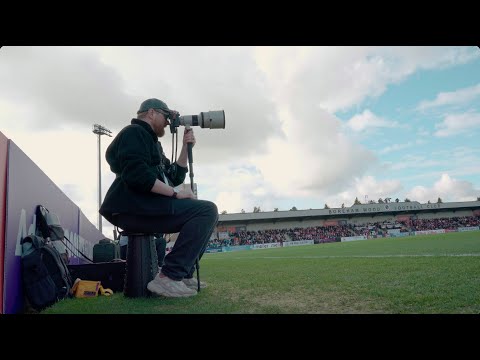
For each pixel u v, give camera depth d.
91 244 8.66
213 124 2.82
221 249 37.47
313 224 48.16
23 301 2.63
